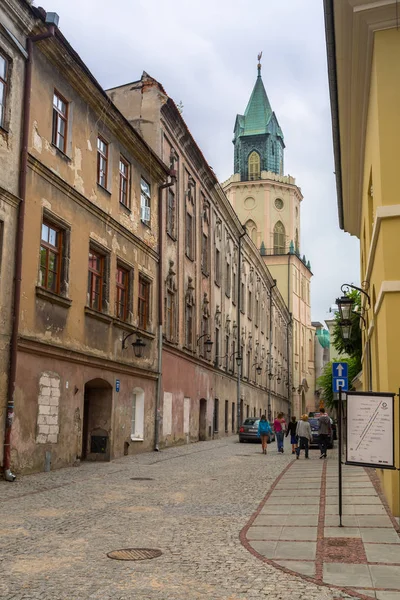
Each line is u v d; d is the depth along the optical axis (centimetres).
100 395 2077
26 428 1528
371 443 898
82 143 1912
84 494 1250
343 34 1139
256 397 5319
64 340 1739
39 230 1619
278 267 7888
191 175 3281
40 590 605
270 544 812
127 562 714
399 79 1081
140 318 2453
